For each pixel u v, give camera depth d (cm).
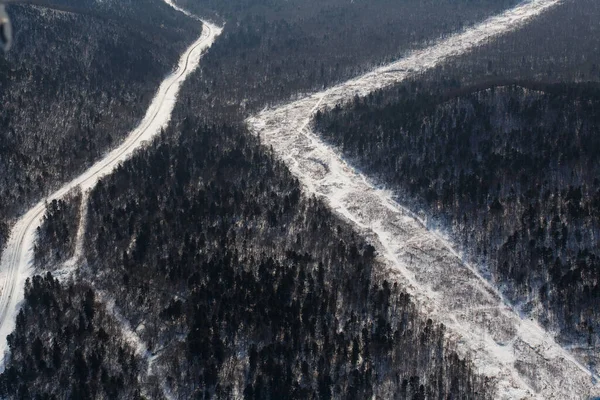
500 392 13288
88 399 12750
